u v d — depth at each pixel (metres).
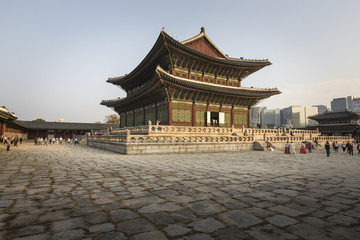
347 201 7.61
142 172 13.05
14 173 12.55
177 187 9.45
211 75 46.03
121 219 5.86
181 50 38.12
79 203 7.18
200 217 6.05
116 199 7.67
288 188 9.43
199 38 46.31
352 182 10.75
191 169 14.29
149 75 50.06
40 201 7.36
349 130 78.19
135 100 49.12
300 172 13.67
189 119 40.16
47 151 29.98
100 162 17.56
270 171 13.91
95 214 6.21
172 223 5.63
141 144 24.56
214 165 16.31
